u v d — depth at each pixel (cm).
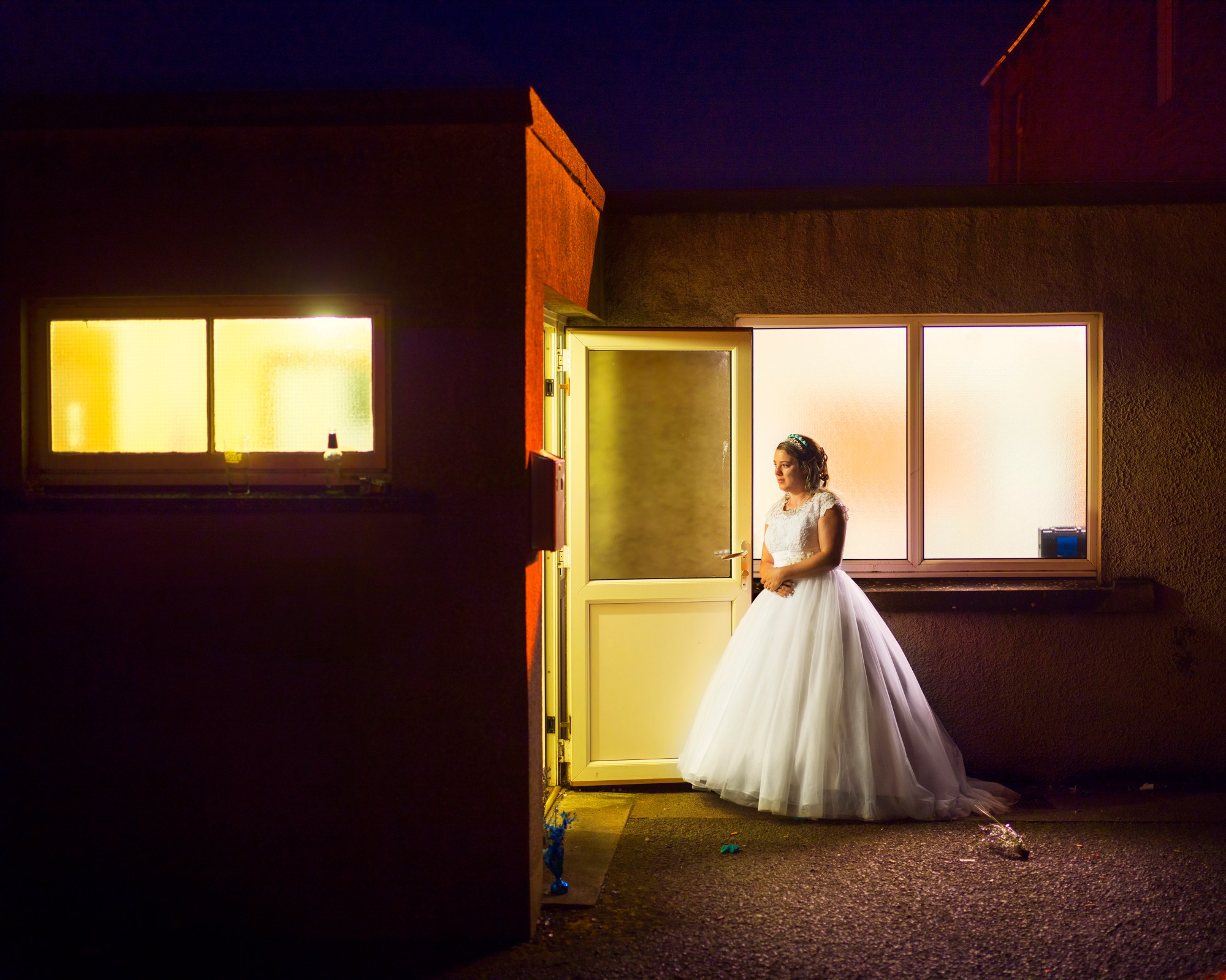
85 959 345
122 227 357
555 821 411
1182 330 505
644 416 520
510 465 348
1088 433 516
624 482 520
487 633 350
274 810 357
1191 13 683
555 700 510
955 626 509
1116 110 807
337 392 363
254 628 356
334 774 355
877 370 523
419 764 353
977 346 520
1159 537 509
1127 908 362
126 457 369
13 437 365
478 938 352
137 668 359
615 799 498
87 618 360
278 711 356
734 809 479
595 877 397
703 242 517
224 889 359
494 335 348
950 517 524
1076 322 513
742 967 325
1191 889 377
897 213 511
